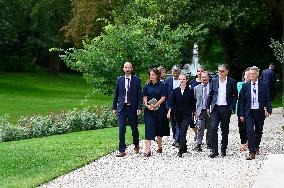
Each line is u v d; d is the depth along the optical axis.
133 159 16.77
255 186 12.46
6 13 72.06
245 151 18.69
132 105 17.72
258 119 17.59
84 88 70.50
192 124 19.72
